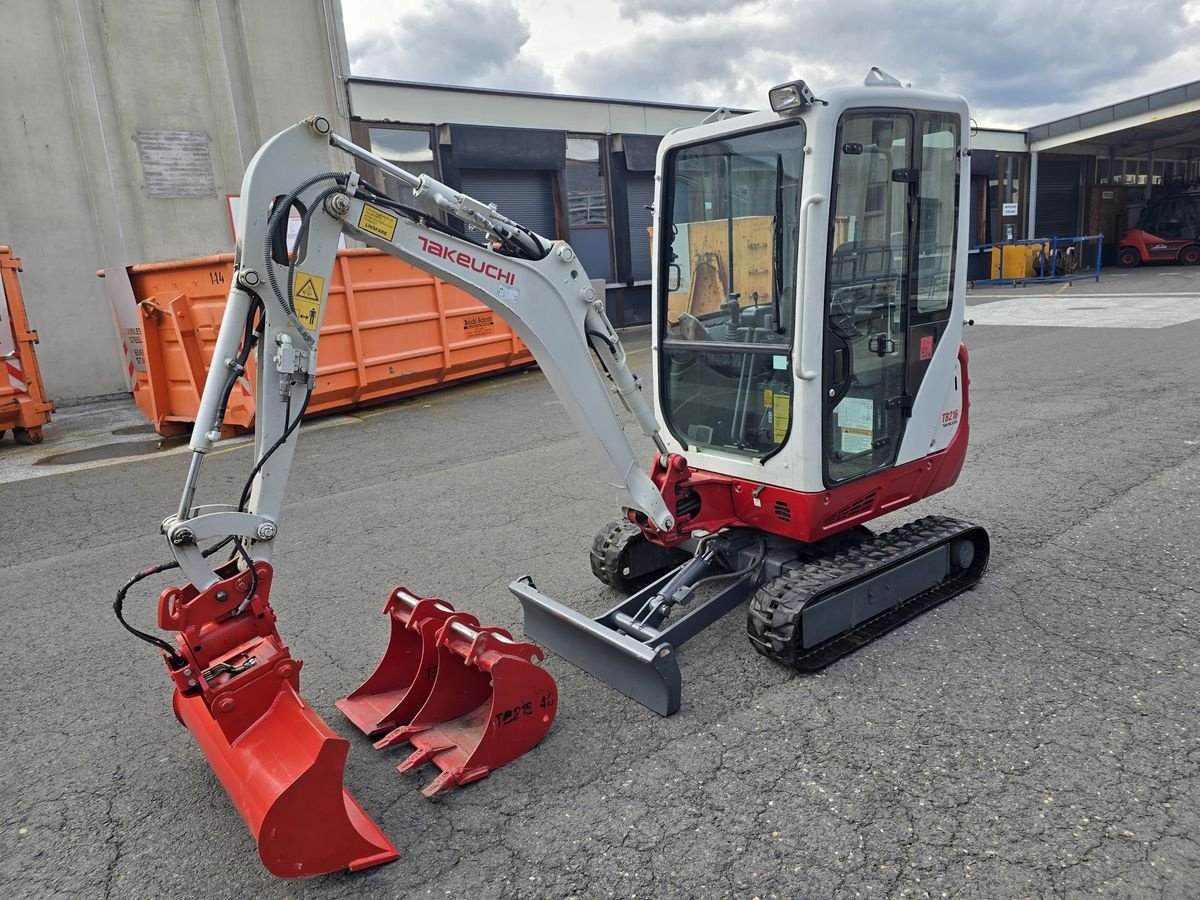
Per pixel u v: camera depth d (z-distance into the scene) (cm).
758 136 377
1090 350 1141
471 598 490
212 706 279
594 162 1739
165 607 280
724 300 413
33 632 486
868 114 361
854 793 300
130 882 284
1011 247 2300
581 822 296
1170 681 357
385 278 1053
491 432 912
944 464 458
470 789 318
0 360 976
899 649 397
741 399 414
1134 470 632
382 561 559
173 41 1293
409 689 354
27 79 1195
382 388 1080
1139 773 300
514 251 335
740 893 259
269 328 286
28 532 670
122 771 348
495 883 270
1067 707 343
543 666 404
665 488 393
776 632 370
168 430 1015
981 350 1213
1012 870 260
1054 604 432
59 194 1237
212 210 1359
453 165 1530
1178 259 2586
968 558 464
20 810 326
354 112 1443
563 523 611
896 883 258
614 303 1809
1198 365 983
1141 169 2916
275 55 1373
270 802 264
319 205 288
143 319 971
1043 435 747
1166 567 467
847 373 383
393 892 269
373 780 325
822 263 356
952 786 300
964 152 416
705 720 352
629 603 404
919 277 415
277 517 298
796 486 385
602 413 366
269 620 297
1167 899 245
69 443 1015
